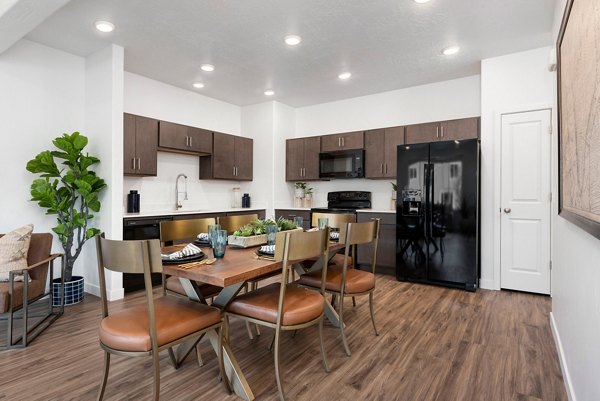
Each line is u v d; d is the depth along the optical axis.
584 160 1.21
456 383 1.85
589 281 1.33
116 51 3.27
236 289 1.87
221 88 4.70
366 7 2.66
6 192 3.02
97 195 3.31
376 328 2.55
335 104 5.34
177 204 4.64
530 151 3.46
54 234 3.34
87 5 2.61
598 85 0.99
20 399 1.69
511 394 1.75
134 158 3.77
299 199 5.48
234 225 3.04
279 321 1.70
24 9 2.24
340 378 1.91
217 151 4.83
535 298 3.33
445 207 3.71
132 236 3.49
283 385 1.84
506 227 3.59
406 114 4.71
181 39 3.19
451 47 3.39
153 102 4.35
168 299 1.88
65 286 3.07
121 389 1.79
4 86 3.01
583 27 1.21
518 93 3.51
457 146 3.64
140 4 2.60
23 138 3.12
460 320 2.76
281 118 5.44
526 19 2.85
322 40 3.23
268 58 3.66
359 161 4.73
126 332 1.47
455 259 3.66
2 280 2.40
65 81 3.39
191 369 2.01
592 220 1.08
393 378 1.91
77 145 3.05
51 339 2.38
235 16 2.79
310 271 2.60
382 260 4.33
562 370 1.92
